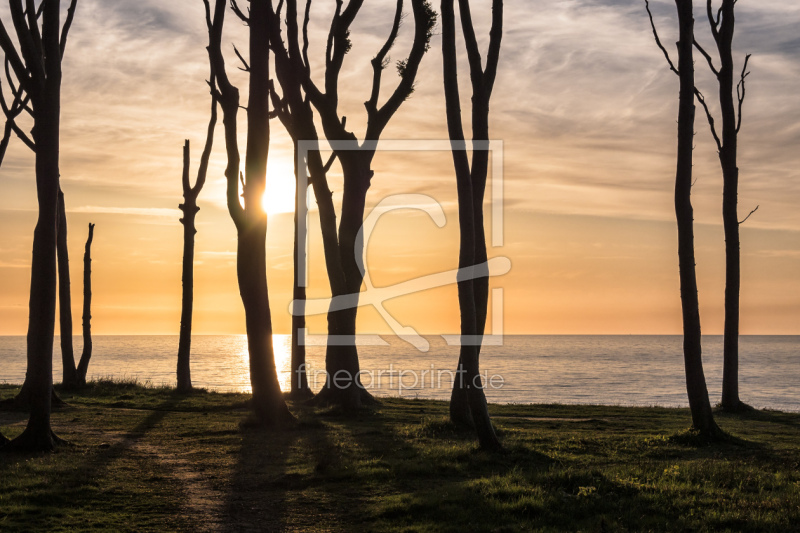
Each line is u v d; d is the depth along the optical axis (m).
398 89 20.48
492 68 16.58
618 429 18.30
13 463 11.71
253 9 17.05
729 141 23.25
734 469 11.66
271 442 14.41
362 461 12.14
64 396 24.42
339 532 8.17
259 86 16.88
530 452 13.34
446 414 20.61
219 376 61.75
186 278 27.06
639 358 119.75
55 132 13.28
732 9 22.69
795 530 8.16
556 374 74.25
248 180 16.81
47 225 13.25
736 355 23.70
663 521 8.48
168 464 11.96
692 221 16.61
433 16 20.27
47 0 13.28
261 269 16.91
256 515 8.88
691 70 16.61
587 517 8.72
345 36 20.70
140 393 25.95
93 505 9.23
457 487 10.16
